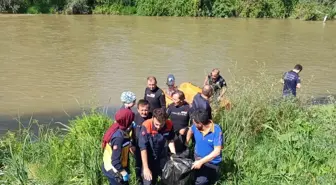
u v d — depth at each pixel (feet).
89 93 47.47
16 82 52.16
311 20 139.13
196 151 19.75
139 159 19.75
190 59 69.26
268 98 27.04
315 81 56.49
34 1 131.03
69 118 38.19
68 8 131.44
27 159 23.61
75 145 22.91
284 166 21.50
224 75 58.90
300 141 22.90
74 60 66.18
